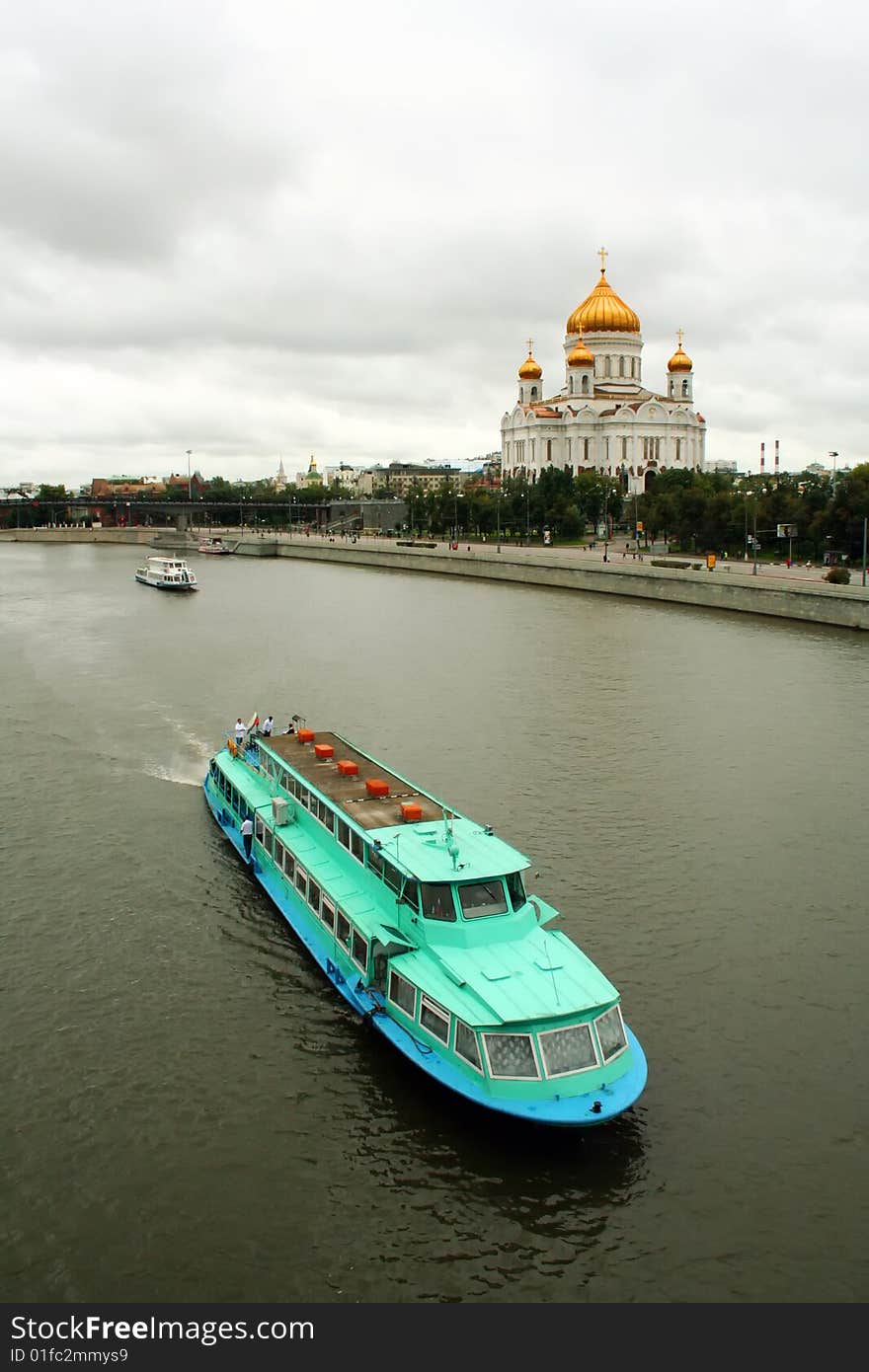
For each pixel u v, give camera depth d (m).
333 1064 32.34
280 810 43.56
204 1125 29.67
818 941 40.25
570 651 103.31
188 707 77.75
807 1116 30.19
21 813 53.91
